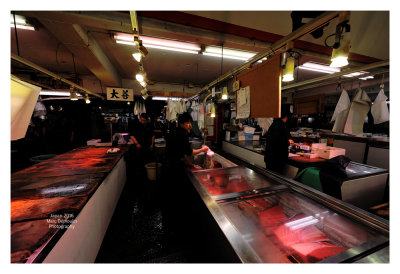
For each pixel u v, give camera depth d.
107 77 4.72
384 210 1.36
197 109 4.89
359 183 2.00
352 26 2.28
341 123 2.36
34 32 3.04
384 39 2.56
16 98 1.03
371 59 3.24
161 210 2.77
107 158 2.87
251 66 2.02
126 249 1.97
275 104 1.40
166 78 6.12
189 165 2.62
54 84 4.79
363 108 2.27
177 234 2.21
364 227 1.05
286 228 1.23
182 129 2.46
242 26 2.33
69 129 5.61
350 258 0.82
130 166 4.06
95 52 3.18
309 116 8.04
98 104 6.98
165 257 1.86
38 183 1.74
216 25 2.31
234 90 2.07
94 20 1.99
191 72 5.36
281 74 1.37
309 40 2.64
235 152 5.09
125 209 2.81
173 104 4.52
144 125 4.24
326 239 1.14
